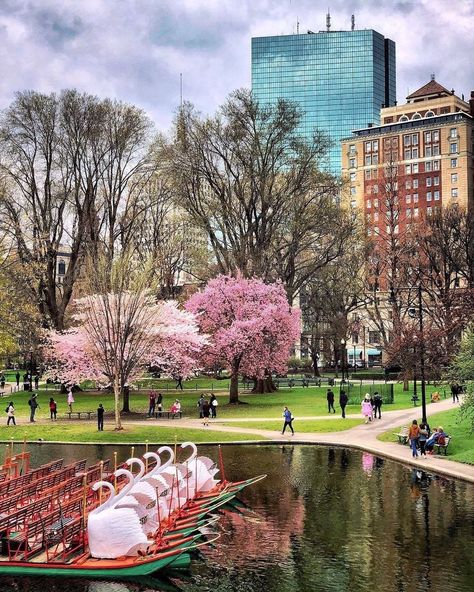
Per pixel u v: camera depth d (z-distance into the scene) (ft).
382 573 66.85
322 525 82.38
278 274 260.21
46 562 68.28
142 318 175.94
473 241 284.00
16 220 226.99
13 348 224.94
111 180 241.96
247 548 74.64
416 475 110.11
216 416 182.60
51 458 128.47
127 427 162.81
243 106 238.48
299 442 142.61
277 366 231.09
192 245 292.20
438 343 216.13
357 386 240.73
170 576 67.46
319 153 242.37
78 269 244.01
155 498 77.05
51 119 235.61
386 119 562.66
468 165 505.25
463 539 76.28
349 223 260.21
